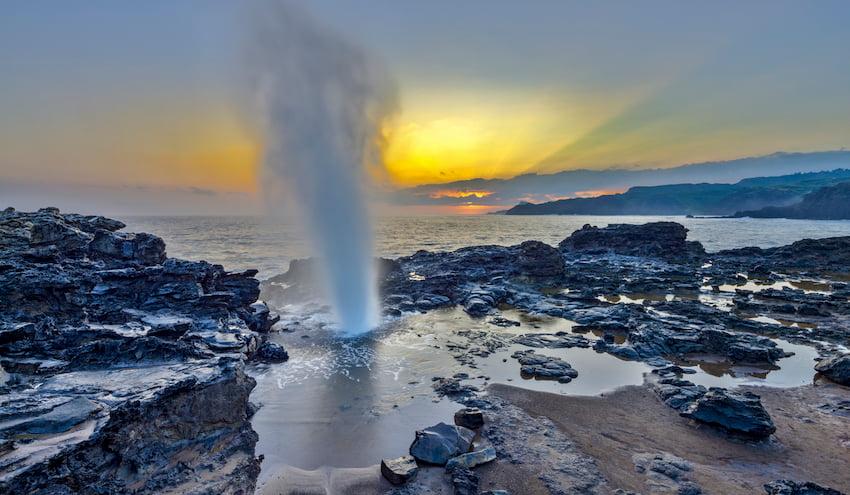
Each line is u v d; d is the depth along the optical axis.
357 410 21.53
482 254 68.88
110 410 12.13
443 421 20.53
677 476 16.27
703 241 115.75
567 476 16.20
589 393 23.81
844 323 36.84
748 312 41.44
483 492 15.02
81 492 10.88
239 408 15.47
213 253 84.12
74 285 24.53
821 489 14.93
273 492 15.30
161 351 17.42
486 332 35.62
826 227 170.75
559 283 56.75
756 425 18.78
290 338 33.75
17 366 16.78
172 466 13.14
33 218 31.56
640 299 48.00
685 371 27.11
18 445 10.79
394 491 15.34
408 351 30.69
